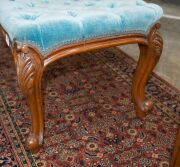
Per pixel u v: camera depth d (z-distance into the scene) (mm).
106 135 1030
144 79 1048
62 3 993
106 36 867
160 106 1191
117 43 896
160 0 2082
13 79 1329
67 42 816
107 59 1530
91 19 833
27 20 804
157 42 958
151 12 907
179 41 1744
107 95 1250
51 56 817
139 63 1025
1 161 909
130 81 1348
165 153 960
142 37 930
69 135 1024
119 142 1000
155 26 935
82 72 1410
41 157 932
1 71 1384
